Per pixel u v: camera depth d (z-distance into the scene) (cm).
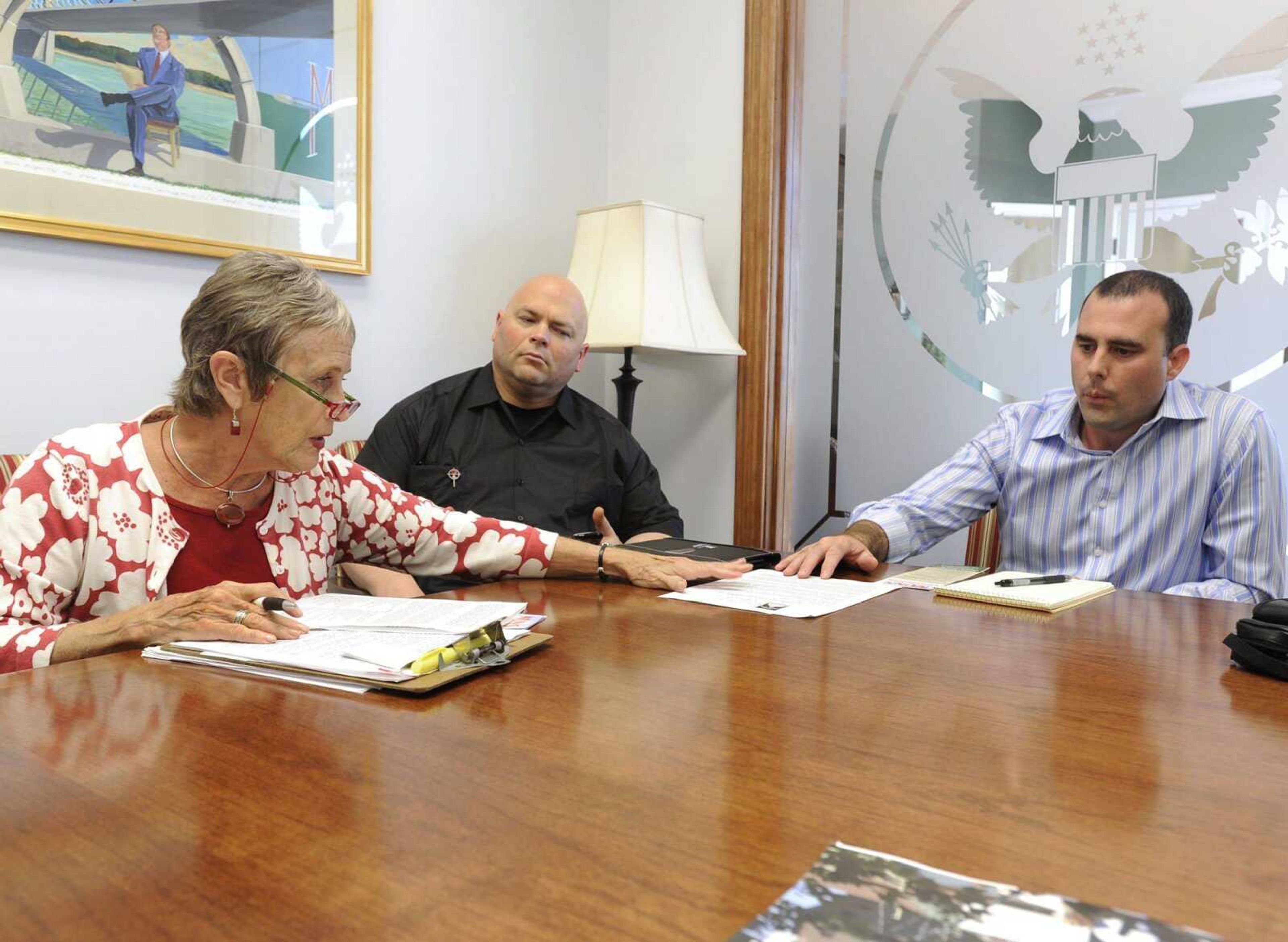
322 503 143
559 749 74
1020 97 265
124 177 206
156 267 214
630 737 77
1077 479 196
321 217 243
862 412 295
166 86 212
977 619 124
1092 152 256
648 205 271
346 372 129
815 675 96
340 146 246
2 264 190
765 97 290
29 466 119
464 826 60
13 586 114
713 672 97
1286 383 234
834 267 297
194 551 129
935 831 60
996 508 213
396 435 242
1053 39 259
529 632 109
